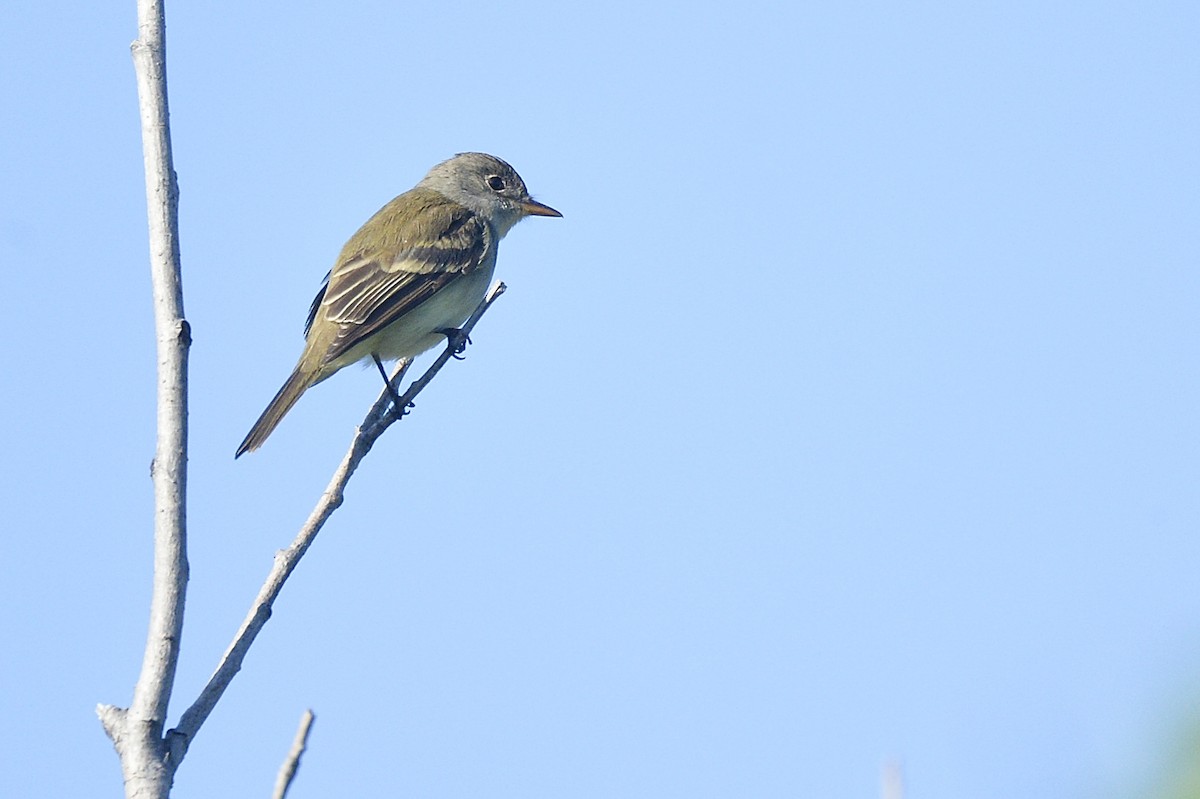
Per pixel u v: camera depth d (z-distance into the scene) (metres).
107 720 8.23
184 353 9.19
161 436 8.97
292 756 8.02
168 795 8.11
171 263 9.46
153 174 9.71
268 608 9.37
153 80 9.94
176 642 8.45
